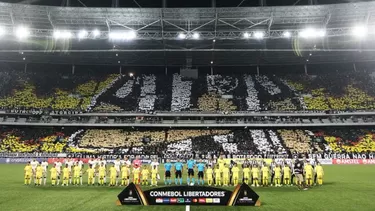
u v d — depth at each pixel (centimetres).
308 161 2422
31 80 6316
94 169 2544
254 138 5284
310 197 1869
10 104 5581
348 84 6269
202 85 6450
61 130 5472
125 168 2481
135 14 4344
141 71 6912
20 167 4000
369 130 5447
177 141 5212
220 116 5591
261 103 5847
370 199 1795
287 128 5566
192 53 6034
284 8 4216
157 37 4909
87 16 4419
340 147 4988
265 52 5997
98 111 5588
